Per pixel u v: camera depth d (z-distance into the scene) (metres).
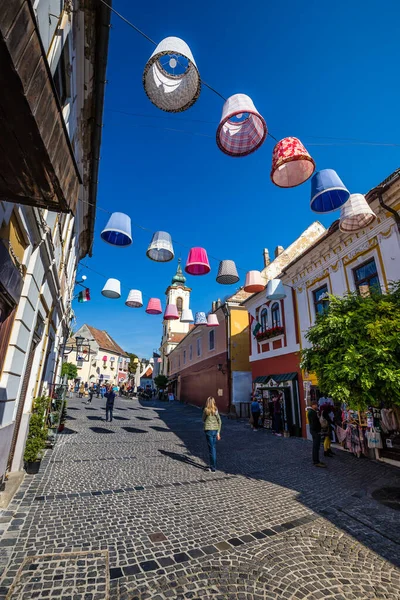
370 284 9.30
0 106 1.66
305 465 7.58
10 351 4.57
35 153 1.96
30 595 2.59
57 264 7.18
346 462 7.91
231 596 2.66
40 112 1.73
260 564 3.18
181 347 37.19
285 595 2.69
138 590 2.71
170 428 13.50
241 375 20.17
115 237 6.77
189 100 3.96
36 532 3.70
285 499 5.17
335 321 5.38
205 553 3.38
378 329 4.86
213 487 5.73
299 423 12.02
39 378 7.56
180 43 3.48
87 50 5.44
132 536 3.73
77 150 7.41
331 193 5.72
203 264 6.54
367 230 9.27
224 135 4.23
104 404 25.73
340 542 3.69
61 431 11.04
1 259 3.49
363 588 2.82
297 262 12.52
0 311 3.97
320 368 5.59
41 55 1.61
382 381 4.79
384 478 6.42
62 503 4.67
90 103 6.62
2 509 4.27
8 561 3.06
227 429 14.02
